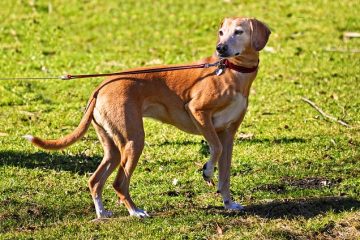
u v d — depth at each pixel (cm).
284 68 1889
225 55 1046
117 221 1052
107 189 1189
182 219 1060
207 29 2239
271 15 2322
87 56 2003
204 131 1067
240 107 1080
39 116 1558
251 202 1140
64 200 1140
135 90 1058
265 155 1331
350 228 1038
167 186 1201
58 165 1278
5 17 2291
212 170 1075
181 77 1074
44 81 1786
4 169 1253
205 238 1004
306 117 1557
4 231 1036
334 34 2156
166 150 1357
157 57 2009
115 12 2366
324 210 1098
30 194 1160
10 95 1681
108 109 1047
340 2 2405
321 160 1309
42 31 2197
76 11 2359
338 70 1866
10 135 1434
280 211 1096
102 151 1353
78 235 1009
